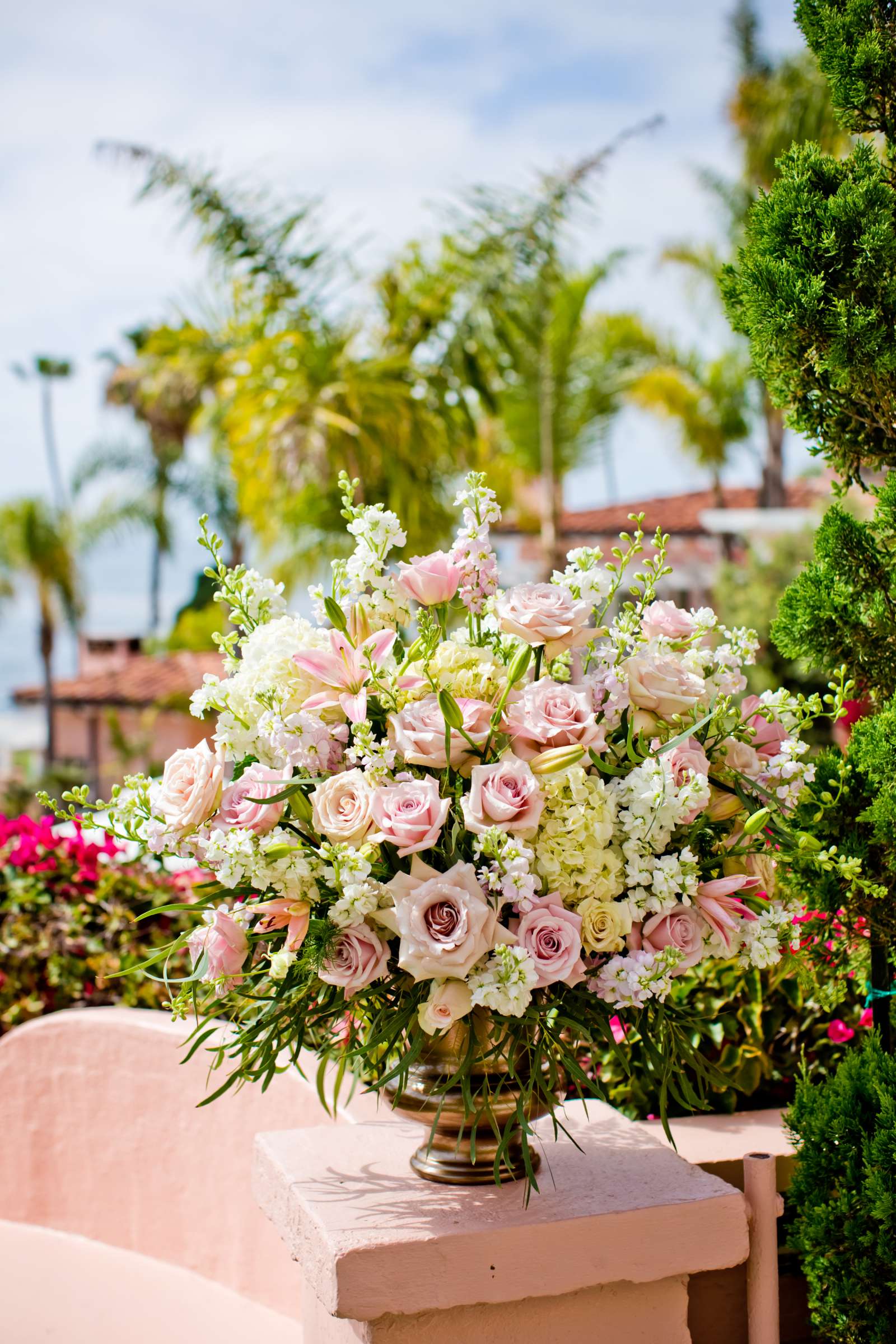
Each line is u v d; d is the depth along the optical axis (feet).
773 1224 6.47
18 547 78.74
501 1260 5.48
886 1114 6.11
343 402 25.58
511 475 51.93
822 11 7.02
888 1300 6.17
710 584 65.51
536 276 26.94
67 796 5.65
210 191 25.44
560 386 45.21
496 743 5.48
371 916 5.39
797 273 6.51
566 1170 6.29
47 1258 9.96
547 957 5.09
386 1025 5.33
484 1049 5.52
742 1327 7.46
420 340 26.50
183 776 5.56
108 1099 10.21
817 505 45.09
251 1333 8.45
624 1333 5.92
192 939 5.77
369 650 5.50
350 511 5.93
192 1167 9.45
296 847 5.36
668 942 5.41
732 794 5.86
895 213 6.56
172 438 79.61
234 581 6.15
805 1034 8.59
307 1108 8.25
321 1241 5.48
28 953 11.76
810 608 7.09
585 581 5.75
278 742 5.44
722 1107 8.25
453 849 5.29
